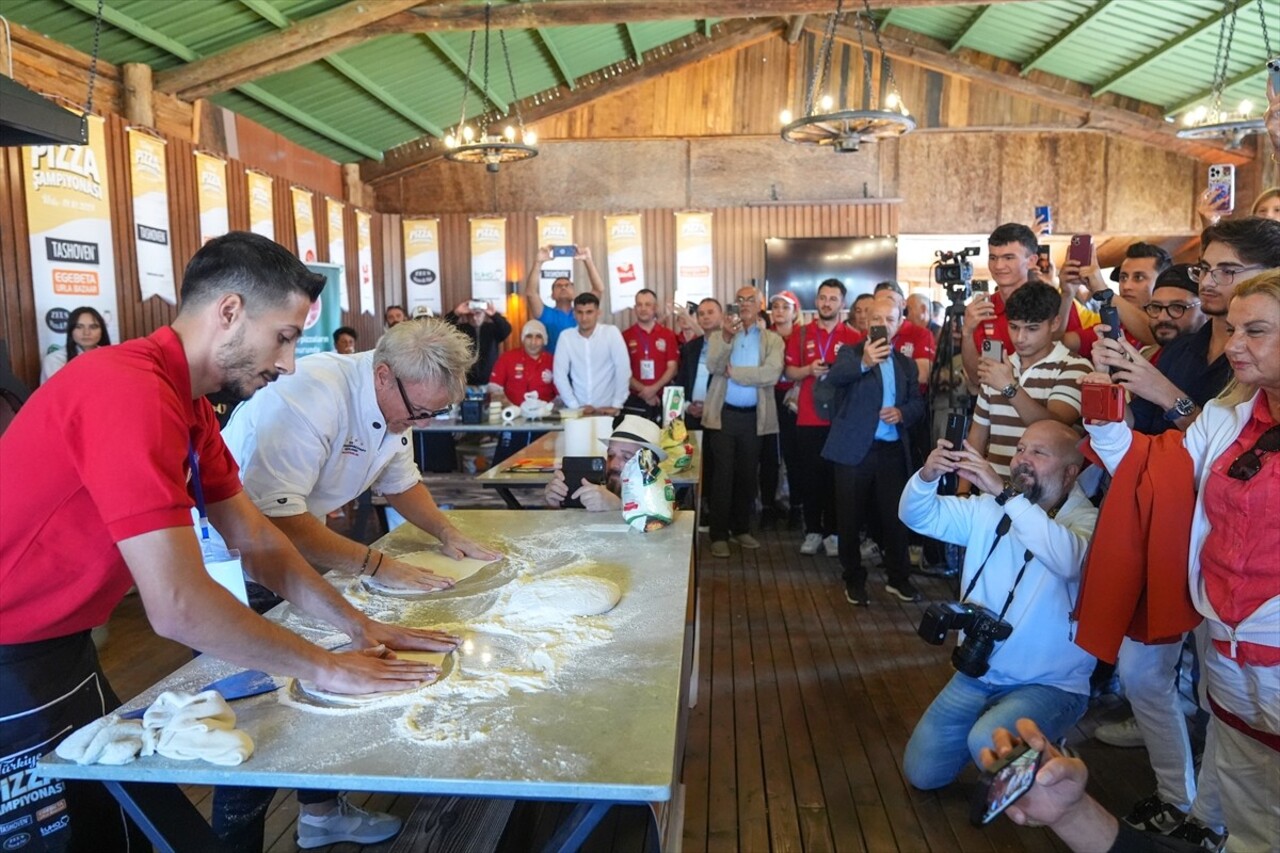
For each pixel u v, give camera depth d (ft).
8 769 4.61
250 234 4.63
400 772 3.89
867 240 32.68
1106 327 7.57
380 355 6.66
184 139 21.61
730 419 18.06
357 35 21.90
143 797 4.17
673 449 12.80
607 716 4.42
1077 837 3.79
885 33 31.78
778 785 8.89
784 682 11.46
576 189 33.78
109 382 4.13
